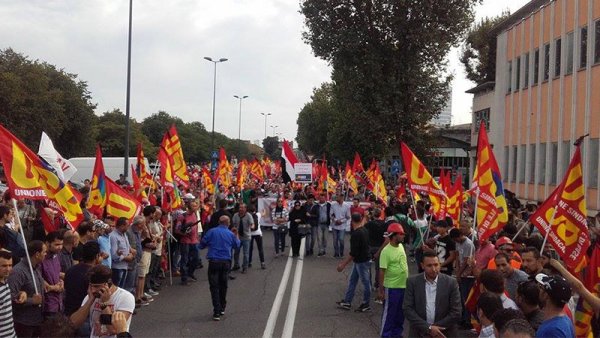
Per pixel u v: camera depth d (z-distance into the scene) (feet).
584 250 25.99
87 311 19.19
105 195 39.91
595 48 82.28
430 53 116.37
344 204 64.49
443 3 115.03
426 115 118.93
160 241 44.55
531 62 106.63
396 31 115.55
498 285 20.34
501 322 15.80
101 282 18.75
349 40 115.24
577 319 22.85
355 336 32.30
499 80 123.75
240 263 59.26
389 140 123.95
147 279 43.37
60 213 32.09
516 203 61.05
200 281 49.32
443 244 37.01
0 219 30.86
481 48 194.80
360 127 120.78
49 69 161.27
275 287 46.85
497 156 124.06
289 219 65.57
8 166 27.61
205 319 35.83
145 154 204.85
